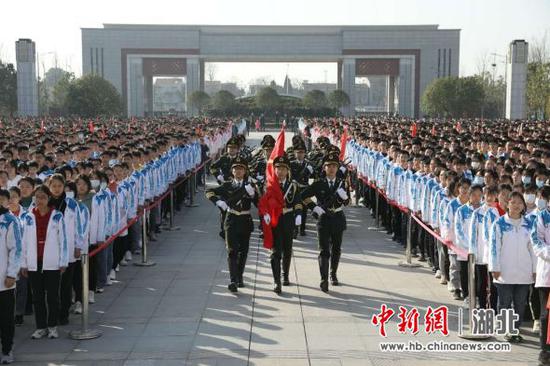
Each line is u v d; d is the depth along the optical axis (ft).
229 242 35.73
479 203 31.45
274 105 257.55
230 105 259.39
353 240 49.60
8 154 46.52
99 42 272.92
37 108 192.03
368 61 273.54
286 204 35.65
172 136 66.03
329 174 36.17
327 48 273.95
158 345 27.73
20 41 186.39
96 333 29.01
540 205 27.76
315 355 26.58
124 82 273.75
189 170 64.23
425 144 56.95
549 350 25.17
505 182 33.09
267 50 274.57
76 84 226.79
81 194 34.22
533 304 29.32
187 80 274.57
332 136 93.91
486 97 243.19
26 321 31.63
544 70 188.96
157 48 273.33
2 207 26.23
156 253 45.29
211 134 92.38
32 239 28.12
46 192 28.43
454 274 34.19
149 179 46.93
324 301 33.94
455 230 32.35
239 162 36.04
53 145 56.13
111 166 43.65
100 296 35.06
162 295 35.14
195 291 35.86
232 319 31.07
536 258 26.73
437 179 39.40
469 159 46.78
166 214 57.77
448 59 271.90
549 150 47.34
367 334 29.01
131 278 38.65
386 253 45.11
